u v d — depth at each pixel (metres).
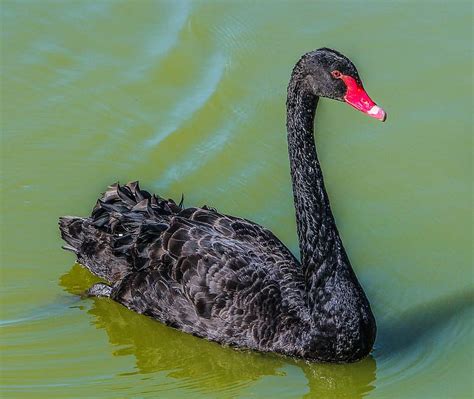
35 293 13.20
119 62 17.31
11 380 11.66
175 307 12.06
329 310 11.41
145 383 11.77
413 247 13.83
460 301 12.86
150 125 16.02
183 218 12.27
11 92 16.72
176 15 18.31
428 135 15.65
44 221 14.43
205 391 11.66
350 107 16.14
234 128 15.86
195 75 16.98
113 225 12.75
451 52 17.17
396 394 11.45
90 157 15.51
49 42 17.67
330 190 14.70
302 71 10.73
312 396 11.61
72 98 16.59
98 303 12.91
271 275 11.84
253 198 14.62
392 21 17.89
